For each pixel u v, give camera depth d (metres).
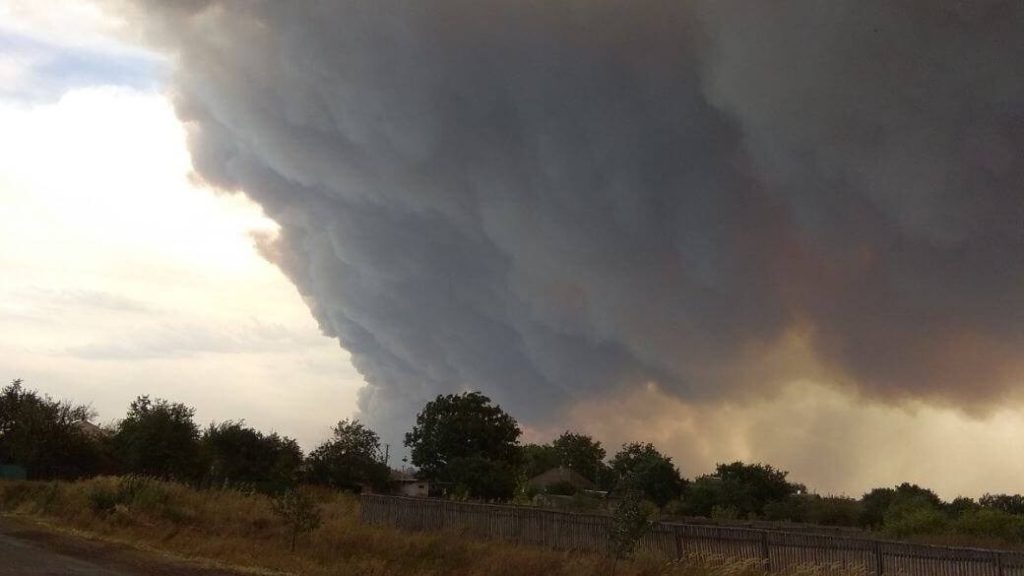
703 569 22.17
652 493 63.88
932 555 20.61
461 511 32.84
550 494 63.12
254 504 37.84
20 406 60.03
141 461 55.47
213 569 20.88
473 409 59.06
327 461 61.88
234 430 59.94
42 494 37.75
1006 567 19.38
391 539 27.12
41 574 18.69
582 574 21.80
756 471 64.88
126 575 19.23
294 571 21.36
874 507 59.09
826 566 21.78
